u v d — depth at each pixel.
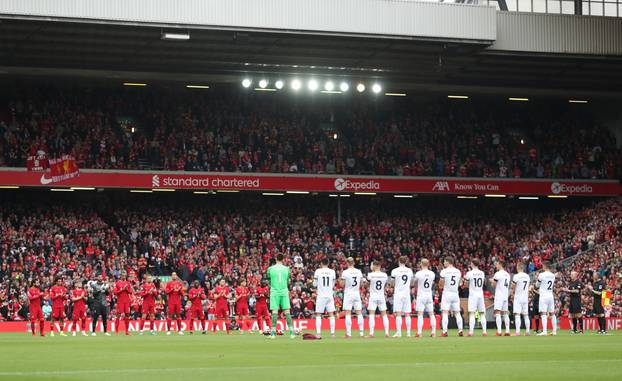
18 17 45.38
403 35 50.53
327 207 63.00
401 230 61.91
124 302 36.75
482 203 66.00
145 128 60.41
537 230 63.62
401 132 65.06
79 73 56.66
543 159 65.06
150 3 47.19
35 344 27.73
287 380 14.58
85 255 52.66
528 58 55.44
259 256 55.22
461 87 62.28
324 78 58.97
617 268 51.00
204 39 50.84
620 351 22.27
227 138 60.72
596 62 56.28
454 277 31.52
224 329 43.81
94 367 17.41
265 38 50.91
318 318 29.72
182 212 59.22
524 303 33.19
